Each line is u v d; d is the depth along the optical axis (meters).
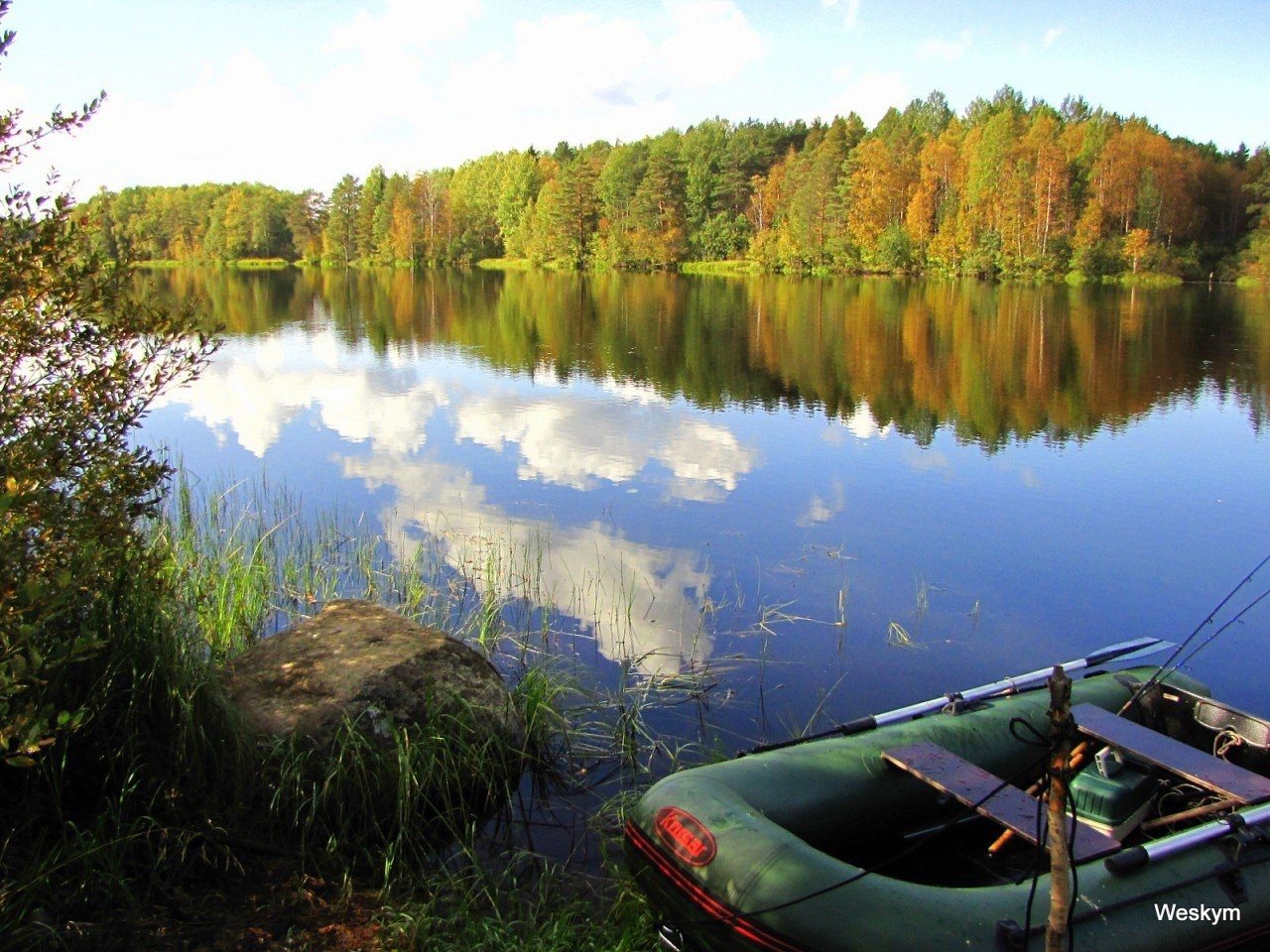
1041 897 3.01
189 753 3.85
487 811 4.36
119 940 3.13
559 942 3.39
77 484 4.04
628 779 4.64
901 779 3.78
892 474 10.73
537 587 6.96
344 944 3.29
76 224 3.97
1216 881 3.15
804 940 2.89
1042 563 7.92
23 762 2.75
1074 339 23.73
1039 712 4.25
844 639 6.39
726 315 30.02
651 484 10.13
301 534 8.10
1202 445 12.38
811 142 72.69
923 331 25.44
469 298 38.16
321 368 18.11
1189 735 4.30
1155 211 55.12
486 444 11.85
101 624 3.85
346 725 4.18
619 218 69.06
